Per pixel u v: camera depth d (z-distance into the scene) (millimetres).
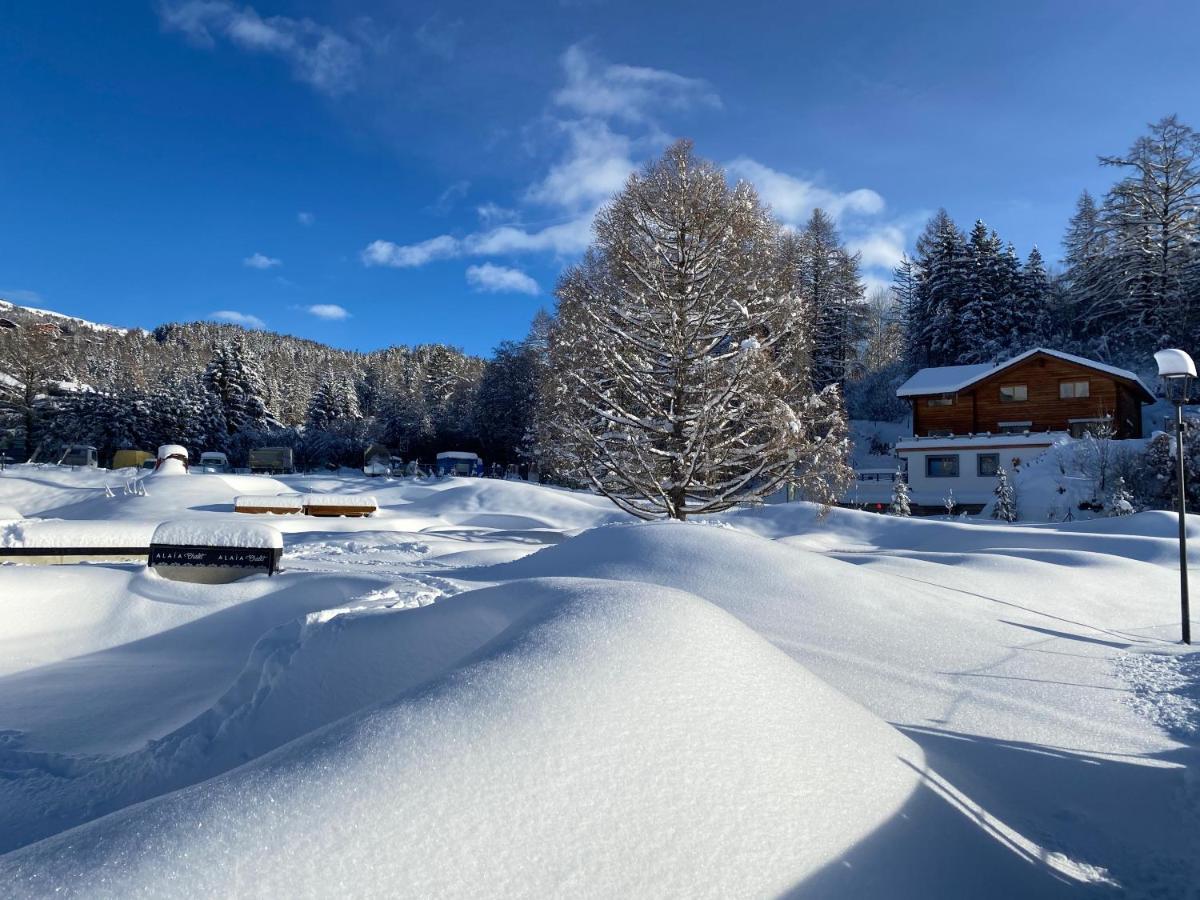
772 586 9078
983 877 3246
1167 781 4680
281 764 2578
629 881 2482
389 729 2756
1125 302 54094
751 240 19625
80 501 36094
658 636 3746
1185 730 5746
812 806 3133
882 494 42031
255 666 6375
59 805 5000
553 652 3469
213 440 75062
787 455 18312
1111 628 10523
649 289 18734
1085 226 66000
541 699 3062
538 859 2418
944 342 62438
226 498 32875
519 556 14922
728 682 3600
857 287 62281
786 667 4109
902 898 2883
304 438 76312
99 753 5984
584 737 2928
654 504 19891
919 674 6828
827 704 3998
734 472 19766
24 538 12086
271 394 93500
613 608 4082
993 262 61812
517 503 30062
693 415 18125
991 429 42750
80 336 123062
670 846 2652
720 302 18812
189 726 5992
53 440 69188
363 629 5992
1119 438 40031
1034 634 9000
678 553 10016
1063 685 6887
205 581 10938
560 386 18922
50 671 8289
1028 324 60688
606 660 3439
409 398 80562
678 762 2996
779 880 2709
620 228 19156
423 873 2244
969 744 5113
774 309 18750
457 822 2424
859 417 64750
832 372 59906
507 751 2746
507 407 69562
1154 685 7090
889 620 8484
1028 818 4051
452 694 3057
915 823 3402
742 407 18062
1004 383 42625
